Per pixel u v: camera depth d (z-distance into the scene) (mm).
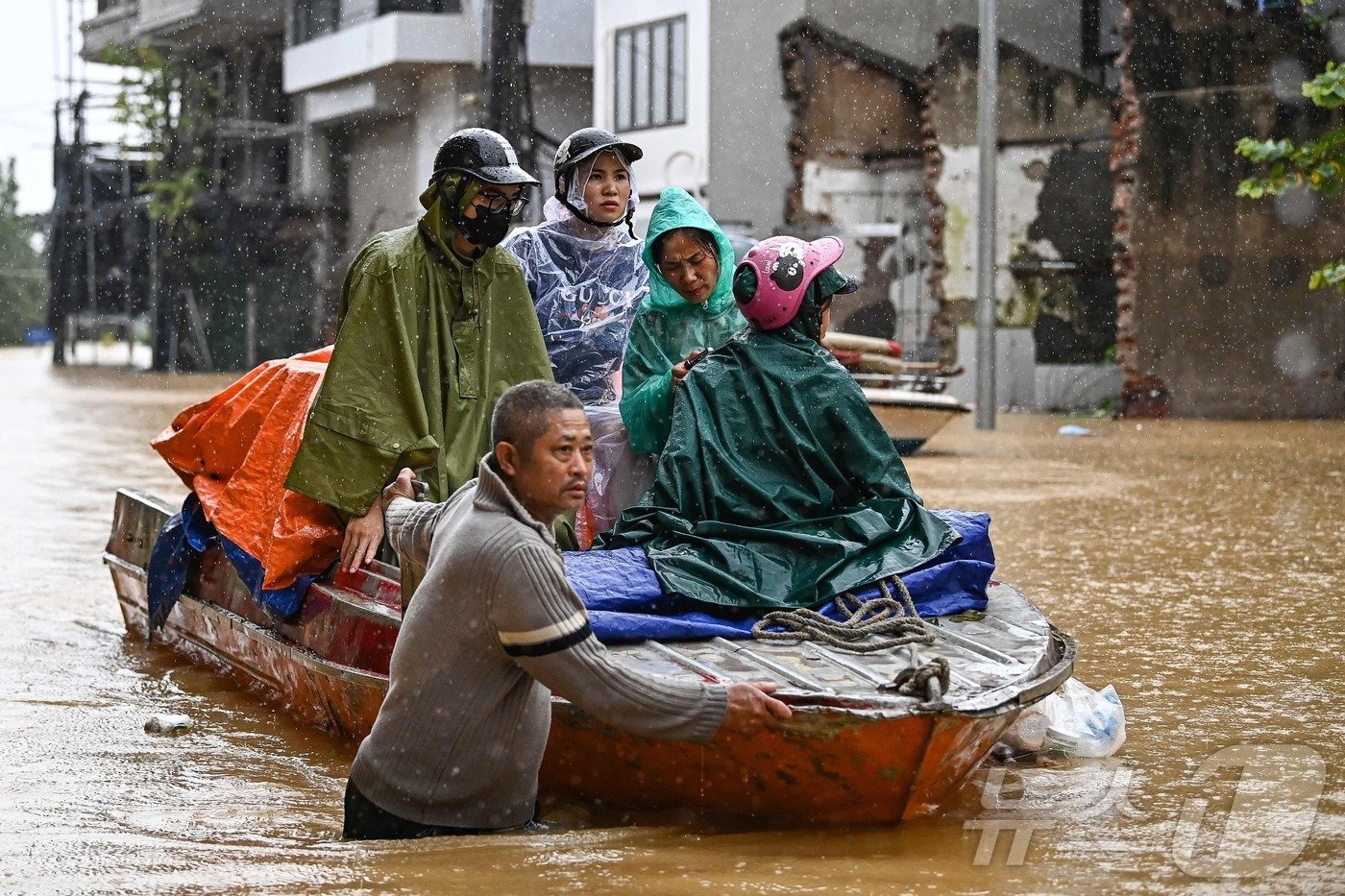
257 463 9312
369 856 5973
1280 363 36219
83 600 12633
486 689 6090
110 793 7270
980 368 32344
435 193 8586
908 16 40594
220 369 61531
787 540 7855
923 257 40344
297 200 58844
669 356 9484
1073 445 28578
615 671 5953
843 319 40469
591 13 49875
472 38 51375
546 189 50406
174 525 10156
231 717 8875
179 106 63312
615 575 7605
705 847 6203
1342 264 21906
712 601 7492
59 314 71312
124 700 9281
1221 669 9867
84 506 18594
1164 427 33312
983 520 8305
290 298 60188
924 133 39062
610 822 6809
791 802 6504
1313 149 20938
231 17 59062
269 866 5926
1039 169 39125
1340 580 13445
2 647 10797
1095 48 41094
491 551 5883
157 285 63312
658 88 42844
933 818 6688
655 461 9320
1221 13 35656
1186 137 36125
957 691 6391
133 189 70125
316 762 7945
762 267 8414
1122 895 5676
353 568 8250
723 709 6066
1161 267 36375
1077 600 12461
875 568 7723
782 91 40500
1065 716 7844
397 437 8297
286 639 8680
